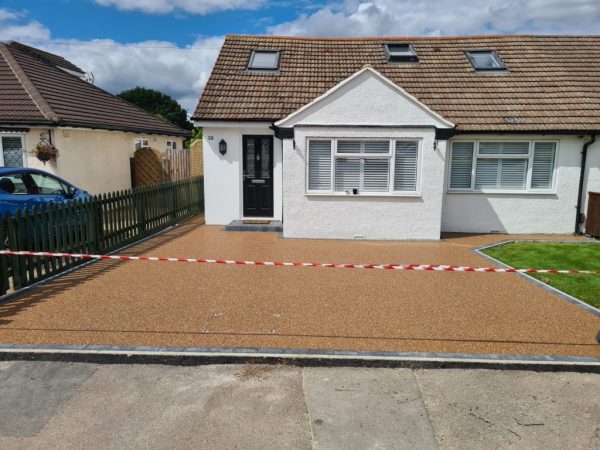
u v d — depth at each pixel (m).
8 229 6.74
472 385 4.31
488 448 3.43
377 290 7.12
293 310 6.17
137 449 3.37
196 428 3.62
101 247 9.44
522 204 12.29
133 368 4.54
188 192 14.87
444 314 6.09
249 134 12.73
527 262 9.09
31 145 12.80
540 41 14.98
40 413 3.79
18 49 17.08
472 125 11.71
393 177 10.98
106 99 18.53
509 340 5.26
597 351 4.98
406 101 10.72
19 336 5.19
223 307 6.25
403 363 4.66
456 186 12.39
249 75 13.52
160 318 5.81
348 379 4.38
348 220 11.18
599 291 7.14
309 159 11.02
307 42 15.46
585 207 12.25
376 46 15.29
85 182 14.29
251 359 4.71
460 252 9.91
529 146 12.05
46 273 7.57
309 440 3.50
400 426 3.68
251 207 13.12
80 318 5.77
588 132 11.59
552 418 3.81
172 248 10.12
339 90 10.71
